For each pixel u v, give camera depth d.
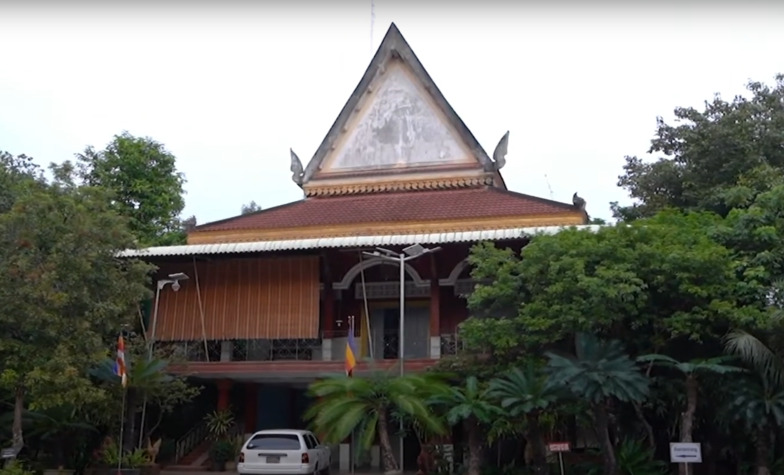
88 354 19.53
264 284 28.23
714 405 19.86
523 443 24.53
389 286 29.91
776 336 18.86
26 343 19.23
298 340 29.56
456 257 28.36
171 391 24.73
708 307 19.11
